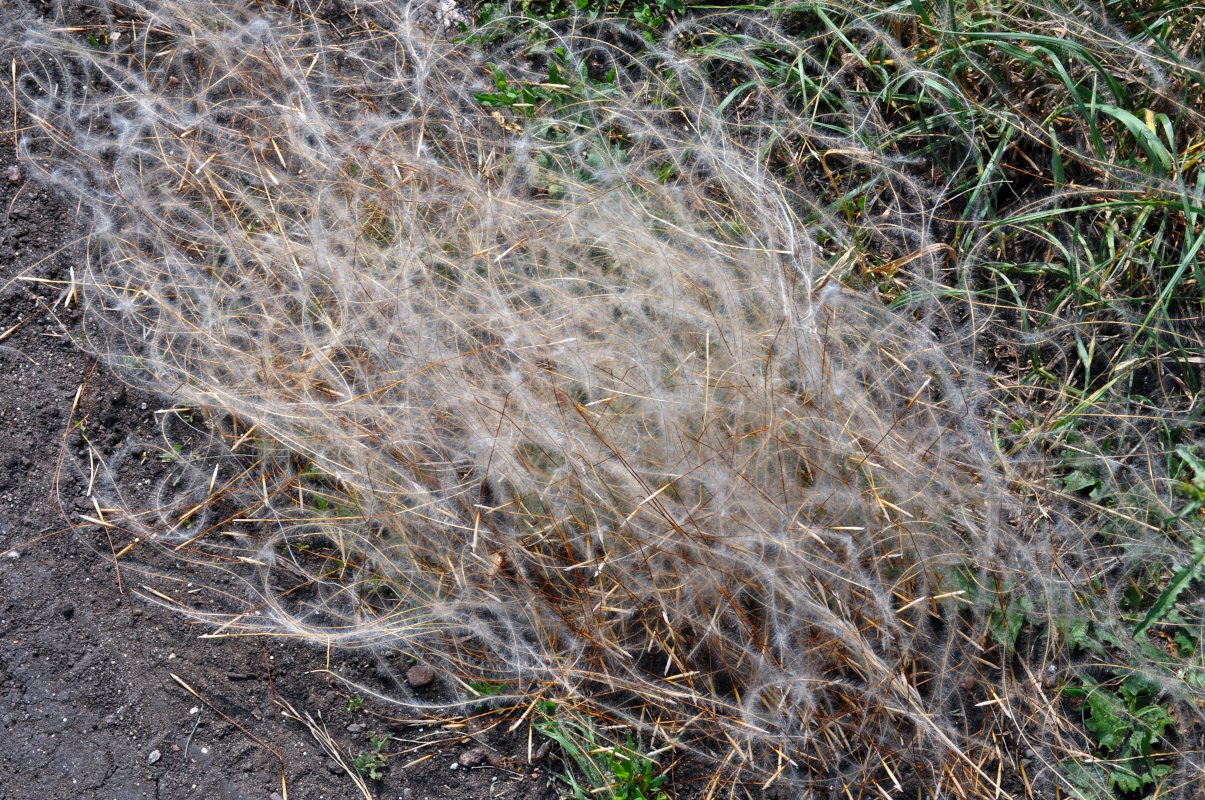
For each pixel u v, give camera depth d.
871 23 2.59
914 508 2.24
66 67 2.62
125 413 2.41
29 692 2.22
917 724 2.17
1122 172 2.43
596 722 2.24
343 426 2.27
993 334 2.50
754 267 2.31
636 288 2.34
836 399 2.19
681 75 2.60
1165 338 2.46
